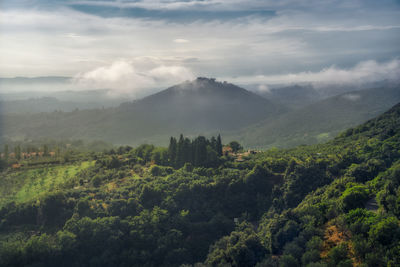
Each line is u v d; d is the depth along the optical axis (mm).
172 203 119625
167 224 111500
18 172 164625
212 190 127812
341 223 76688
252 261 87875
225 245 100375
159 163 162875
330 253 69312
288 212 93500
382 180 97062
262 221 115062
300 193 117000
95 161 178125
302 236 80875
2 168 174000
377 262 62062
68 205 117250
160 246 104062
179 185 127750
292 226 86438
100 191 129500
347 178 104625
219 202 125875
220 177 133125
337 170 125750
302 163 133750
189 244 108500
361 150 143875
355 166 119500
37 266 94688
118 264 100750
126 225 107562
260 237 98562
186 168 148375
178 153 157750
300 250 77250
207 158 155375
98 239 102062
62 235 100812
